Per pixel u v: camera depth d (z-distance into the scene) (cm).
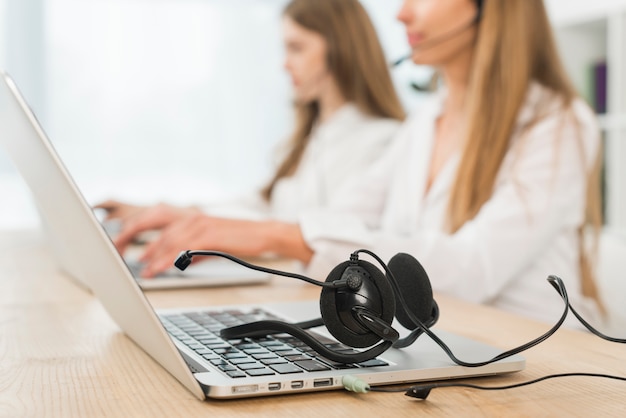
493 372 60
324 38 229
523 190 135
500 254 127
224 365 58
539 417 49
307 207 223
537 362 66
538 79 148
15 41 343
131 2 359
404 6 166
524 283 137
